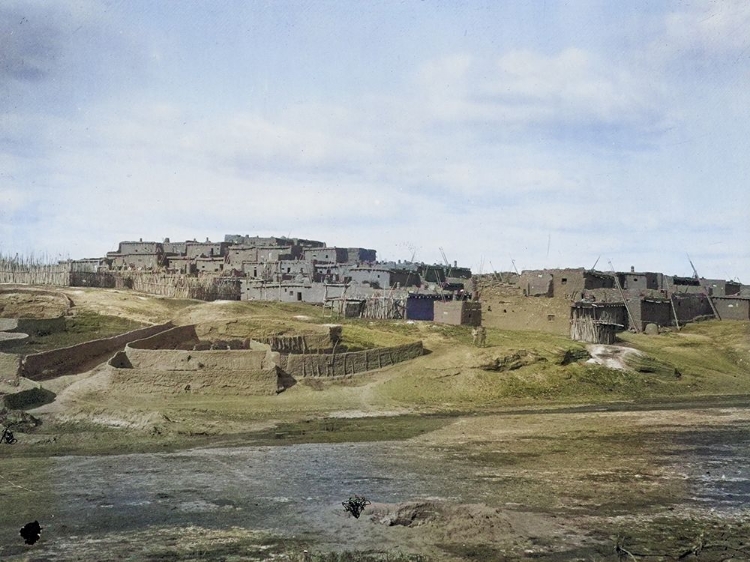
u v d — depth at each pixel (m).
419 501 31.53
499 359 66.62
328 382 61.56
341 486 35.22
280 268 117.88
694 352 81.81
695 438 46.72
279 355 61.50
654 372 71.31
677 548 26.95
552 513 31.09
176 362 58.38
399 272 110.25
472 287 102.94
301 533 28.52
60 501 32.75
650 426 50.84
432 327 81.31
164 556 26.03
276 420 52.06
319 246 139.62
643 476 37.22
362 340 74.38
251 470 38.34
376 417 54.09
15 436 45.41
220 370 58.00
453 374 64.38
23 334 68.69
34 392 53.66
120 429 47.69
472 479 36.62
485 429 49.84
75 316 77.31
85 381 57.16
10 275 98.00
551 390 64.44
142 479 36.44
